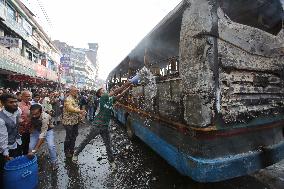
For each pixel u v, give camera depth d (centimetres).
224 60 325
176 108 378
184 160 349
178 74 374
